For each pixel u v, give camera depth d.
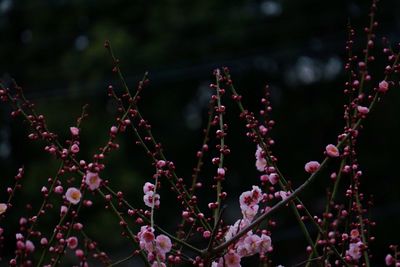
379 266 15.81
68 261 7.99
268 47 17.31
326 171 14.94
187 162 17.48
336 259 3.93
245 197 3.58
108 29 17.19
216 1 17.64
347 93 3.65
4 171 16.89
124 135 15.89
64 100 16.39
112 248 13.16
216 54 17.31
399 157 16.59
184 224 3.93
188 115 18.00
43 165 15.38
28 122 3.56
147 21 17.55
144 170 15.91
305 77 17.92
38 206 15.10
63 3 18.53
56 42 18.39
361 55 17.00
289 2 17.59
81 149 15.80
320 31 17.56
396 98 16.59
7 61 18.31
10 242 14.50
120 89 16.47
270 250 3.48
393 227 15.90
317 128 17.34
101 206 13.31
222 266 3.49
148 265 3.41
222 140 3.74
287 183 3.61
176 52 17.14
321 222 3.61
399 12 16.81
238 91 17.72
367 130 16.72
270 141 3.75
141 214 3.51
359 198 3.68
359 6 17.36
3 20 18.97
